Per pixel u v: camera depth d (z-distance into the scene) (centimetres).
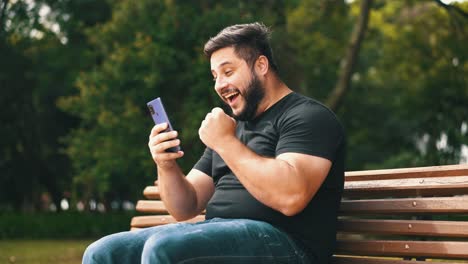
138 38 1783
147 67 1777
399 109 2608
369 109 2780
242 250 264
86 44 2375
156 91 1795
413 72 2302
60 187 2952
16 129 2588
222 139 276
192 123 1700
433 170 282
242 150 274
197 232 262
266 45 300
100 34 1927
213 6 1894
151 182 1970
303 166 268
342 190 292
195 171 334
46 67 2406
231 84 296
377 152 3017
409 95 2433
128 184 2186
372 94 2772
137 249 284
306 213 280
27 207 2903
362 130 2834
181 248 256
